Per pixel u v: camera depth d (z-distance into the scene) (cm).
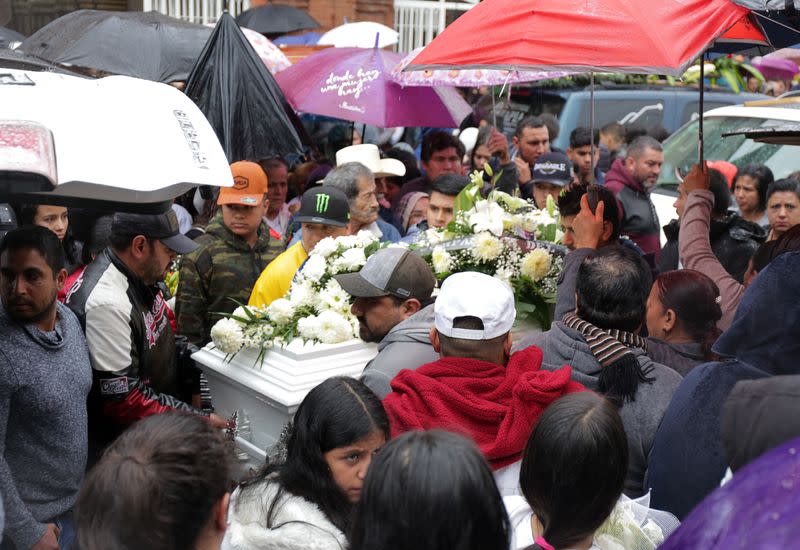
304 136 637
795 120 359
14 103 235
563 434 197
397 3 1325
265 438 348
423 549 153
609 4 298
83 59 624
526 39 301
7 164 195
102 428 347
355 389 231
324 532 216
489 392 256
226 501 181
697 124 835
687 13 298
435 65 313
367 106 625
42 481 295
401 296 327
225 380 362
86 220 422
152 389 360
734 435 150
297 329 349
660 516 232
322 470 225
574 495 196
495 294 268
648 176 625
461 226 387
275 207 605
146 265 349
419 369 264
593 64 294
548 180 552
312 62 669
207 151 254
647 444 269
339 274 346
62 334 304
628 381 273
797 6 286
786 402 146
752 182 613
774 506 108
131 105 247
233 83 553
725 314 351
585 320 290
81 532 171
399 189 652
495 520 157
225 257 462
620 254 295
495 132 681
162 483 168
